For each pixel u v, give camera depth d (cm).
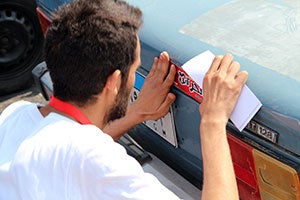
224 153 156
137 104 193
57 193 134
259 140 160
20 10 359
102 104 149
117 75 146
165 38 186
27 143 141
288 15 181
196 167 199
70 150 136
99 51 141
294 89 153
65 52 142
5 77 376
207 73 168
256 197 172
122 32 145
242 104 162
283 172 155
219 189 148
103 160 135
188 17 191
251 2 191
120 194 136
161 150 213
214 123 161
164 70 183
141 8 201
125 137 222
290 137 151
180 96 184
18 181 137
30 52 377
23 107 157
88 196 136
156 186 142
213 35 180
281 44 170
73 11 147
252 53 169
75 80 142
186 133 191
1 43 362
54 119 143
